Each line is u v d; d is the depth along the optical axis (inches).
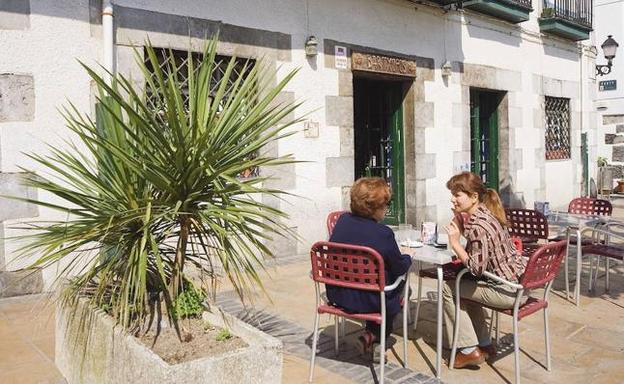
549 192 485.4
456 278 139.3
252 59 264.1
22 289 198.5
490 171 441.1
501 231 135.0
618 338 165.5
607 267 217.6
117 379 104.1
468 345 141.5
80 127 132.0
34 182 115.5
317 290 138.9
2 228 196.7
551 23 456.8
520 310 134.3
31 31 201.5
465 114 389.7
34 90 202.5
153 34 229.9
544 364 146.1
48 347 151.6
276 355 103.5
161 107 119.7
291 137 282.5
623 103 649.0
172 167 108.3
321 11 294.2
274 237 274.4
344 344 159.9
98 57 217.0
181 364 91.8
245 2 260.4
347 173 309.1
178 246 118.3
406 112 354.6
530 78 454.0
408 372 140.7
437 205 368.8
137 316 112.7
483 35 404.5
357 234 131.6
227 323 116.3
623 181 623.5
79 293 124.6
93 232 107.9
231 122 116.4
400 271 132.6
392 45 335.0
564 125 515.2
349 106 309.3
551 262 135.6
